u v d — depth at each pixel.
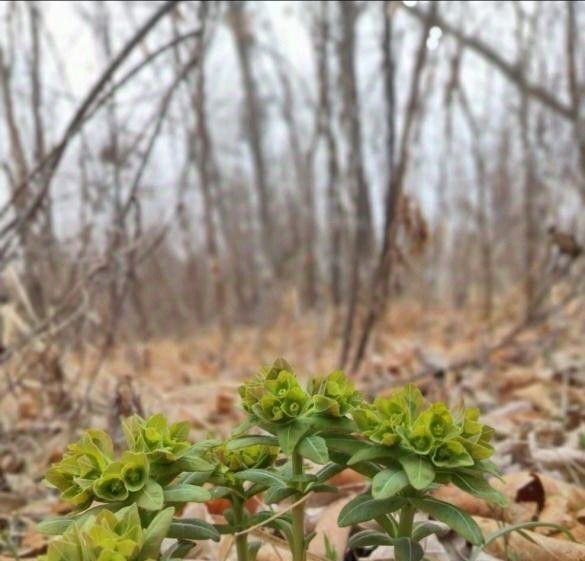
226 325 1.47
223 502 0.60
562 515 0.53
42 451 0.77
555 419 0.81
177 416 0.91
